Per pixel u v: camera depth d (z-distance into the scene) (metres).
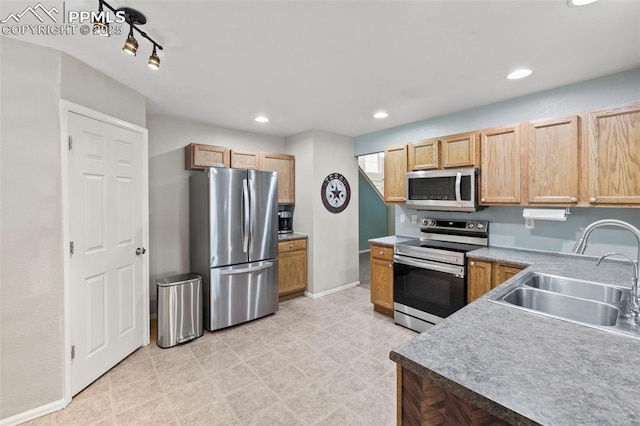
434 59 2.01
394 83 2.40
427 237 3.34
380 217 7.79
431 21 1.59
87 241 2.05
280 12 1.50
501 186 2.53
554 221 2.51
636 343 0.89
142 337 2.60
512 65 2.08
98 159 2.15
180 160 3.41
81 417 1.74
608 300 1.49
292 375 2.15
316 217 3.95
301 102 2.85
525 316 1.11
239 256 3.11
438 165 2.95
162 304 2.59
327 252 4.09
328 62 2.05
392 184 3.38
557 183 2.22
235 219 3.08
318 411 1.78
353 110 3.08
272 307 3.35
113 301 2.28
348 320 3.18
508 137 2.49
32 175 1.75
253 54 1.94
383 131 3.94
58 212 1.84
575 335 0.95
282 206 4.24
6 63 1.68
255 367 2.26
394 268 3.07
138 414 1.76
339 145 4.20
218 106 2.96
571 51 1.89
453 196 2.78
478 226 2.92
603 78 2.23
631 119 1.91
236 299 3.05
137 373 2.19
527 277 1.68
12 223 1.69
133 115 2.53
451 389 0.71
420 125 3.48
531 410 0.60
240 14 1.51
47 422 1.70
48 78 1.81
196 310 2.78
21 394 1.71
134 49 1.56
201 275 3.06
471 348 0.86
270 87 2.49
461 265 2.53
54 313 1.82
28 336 1.74
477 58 1.99
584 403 0.62
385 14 1.52
